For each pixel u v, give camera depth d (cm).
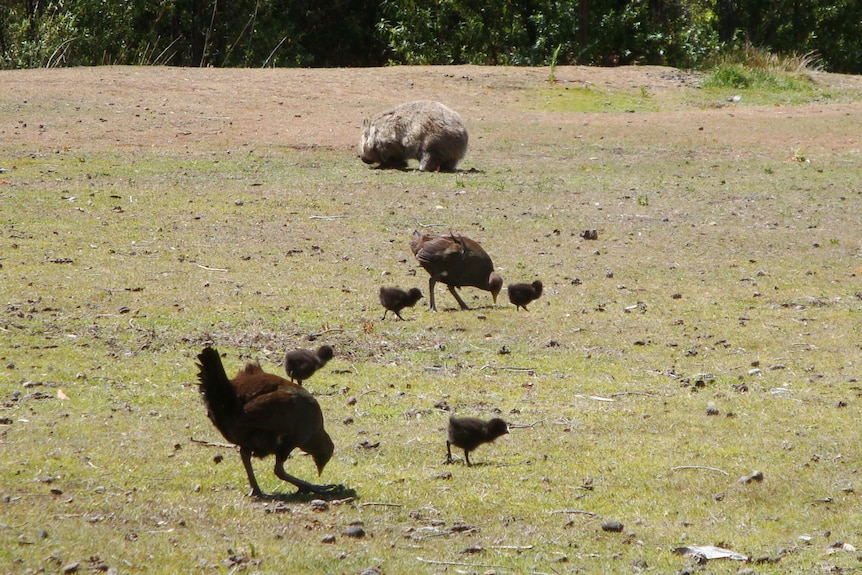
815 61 6962
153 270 2103
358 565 920
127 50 6475
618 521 1077
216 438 1272
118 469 1136
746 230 2664
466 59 6694
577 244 2481
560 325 1872
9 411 1309
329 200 2809
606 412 1446
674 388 1560
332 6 8006
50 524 949
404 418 1394
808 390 1556
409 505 1098
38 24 6062
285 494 1105
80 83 4369
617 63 6550
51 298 1862
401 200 2847
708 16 7331
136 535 948
